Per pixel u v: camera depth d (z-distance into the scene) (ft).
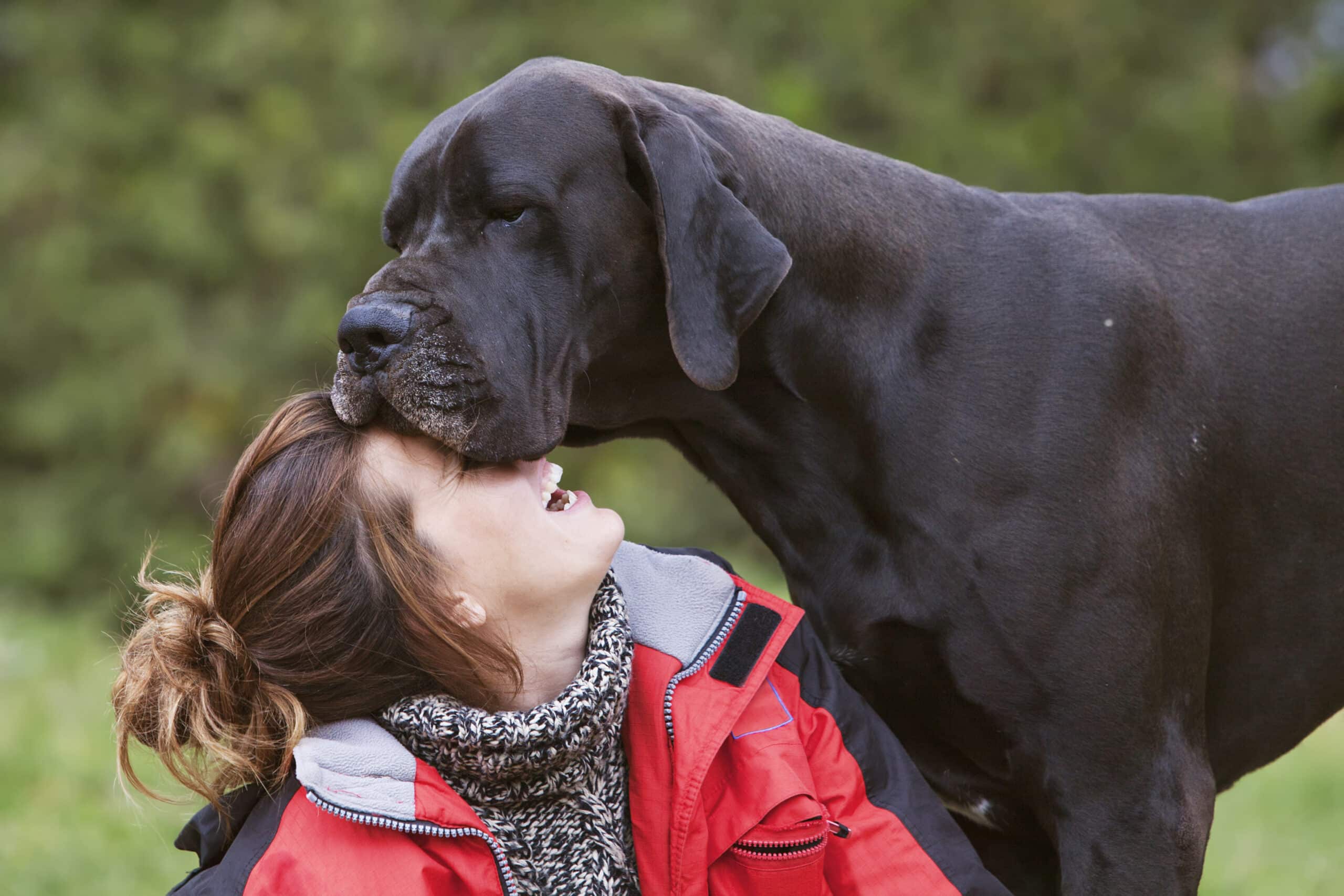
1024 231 12.55
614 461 56.34
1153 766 11.73
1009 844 13.16
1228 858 20.94
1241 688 13.17
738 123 12.30
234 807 10.63
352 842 9.89
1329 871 20.36
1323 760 27.27
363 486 10.47
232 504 10.80
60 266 60.23
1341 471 12.87
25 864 18.29
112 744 23.18
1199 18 64.03
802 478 12.59
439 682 10.41
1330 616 13.14
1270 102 65.26
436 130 11.61
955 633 11.85
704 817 10.63
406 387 10.50
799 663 11.84
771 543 13.19
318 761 9.93
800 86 56.95
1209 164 61.72
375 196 57.16
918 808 11.27
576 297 11.38
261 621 10.51
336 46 60.23
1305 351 12.85
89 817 20.01
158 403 59.31
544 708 10.12
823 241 12.15
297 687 10.48
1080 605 11.56
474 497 10.44
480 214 11.19
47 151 61.72
